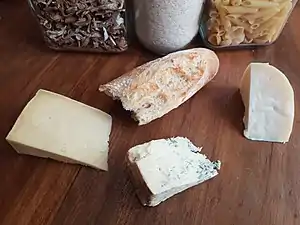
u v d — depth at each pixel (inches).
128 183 10.8
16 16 14.6
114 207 10.4
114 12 12.4
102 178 10.8
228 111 12.2
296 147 11.6
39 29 14.1
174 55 12.0
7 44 13.8
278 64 13.4
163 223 10.2
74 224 10.2
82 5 12.1
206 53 12.3
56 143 11.0
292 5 13.1
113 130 11.7
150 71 11.6
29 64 13.3
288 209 10.5
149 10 11.9
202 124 11.9
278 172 11.1
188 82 11.8
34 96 11.9
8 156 11.3
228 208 10.4
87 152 11.1
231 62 13.4
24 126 11.1
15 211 10.4
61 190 10.7
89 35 12.9
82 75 13.0
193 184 10.6
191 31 12.8
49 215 10.3
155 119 12.0
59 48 13.5
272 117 11.6
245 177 10.9
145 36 12.9
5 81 12.9
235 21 12.8
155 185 9.9
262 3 12.4
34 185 10.8
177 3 11.6
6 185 10.8
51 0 12.1
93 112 11.8
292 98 11.6
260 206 10.5
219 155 11.3
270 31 13.3
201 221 10.2
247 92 12.0
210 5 12.7
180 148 10.9
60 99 11.7
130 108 11.4
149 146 10.7
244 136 11.7
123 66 13.2
